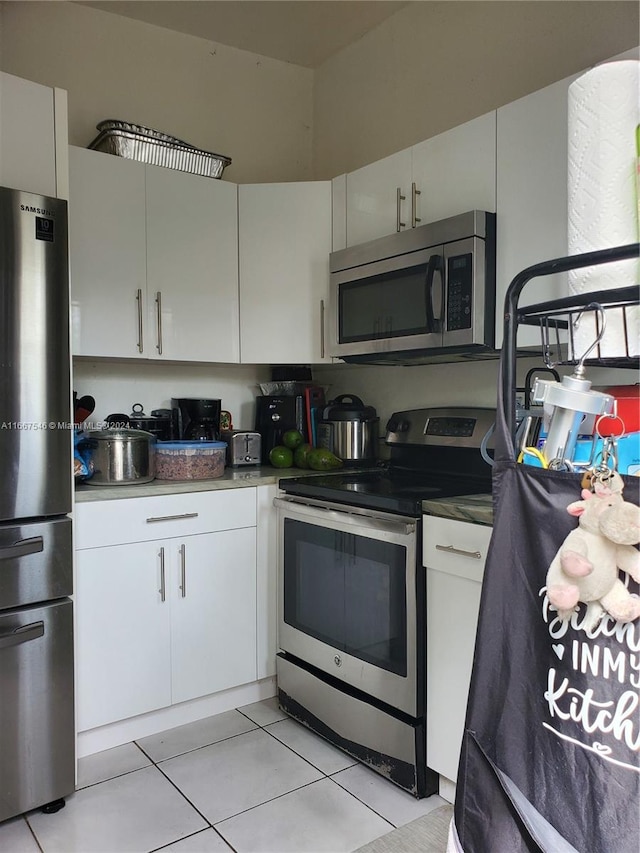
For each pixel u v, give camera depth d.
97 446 2.06
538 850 0.84
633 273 0.94
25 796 1.67
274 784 1.84
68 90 2.51
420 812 1.71
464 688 1.63
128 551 2.01
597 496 0.80
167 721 2.15
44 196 1.65
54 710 1.72
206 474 2.28
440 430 2.29
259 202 2.49
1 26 2.38
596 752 0.79
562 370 1.91
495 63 2.28
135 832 1.63
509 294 0.96
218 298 2.45
